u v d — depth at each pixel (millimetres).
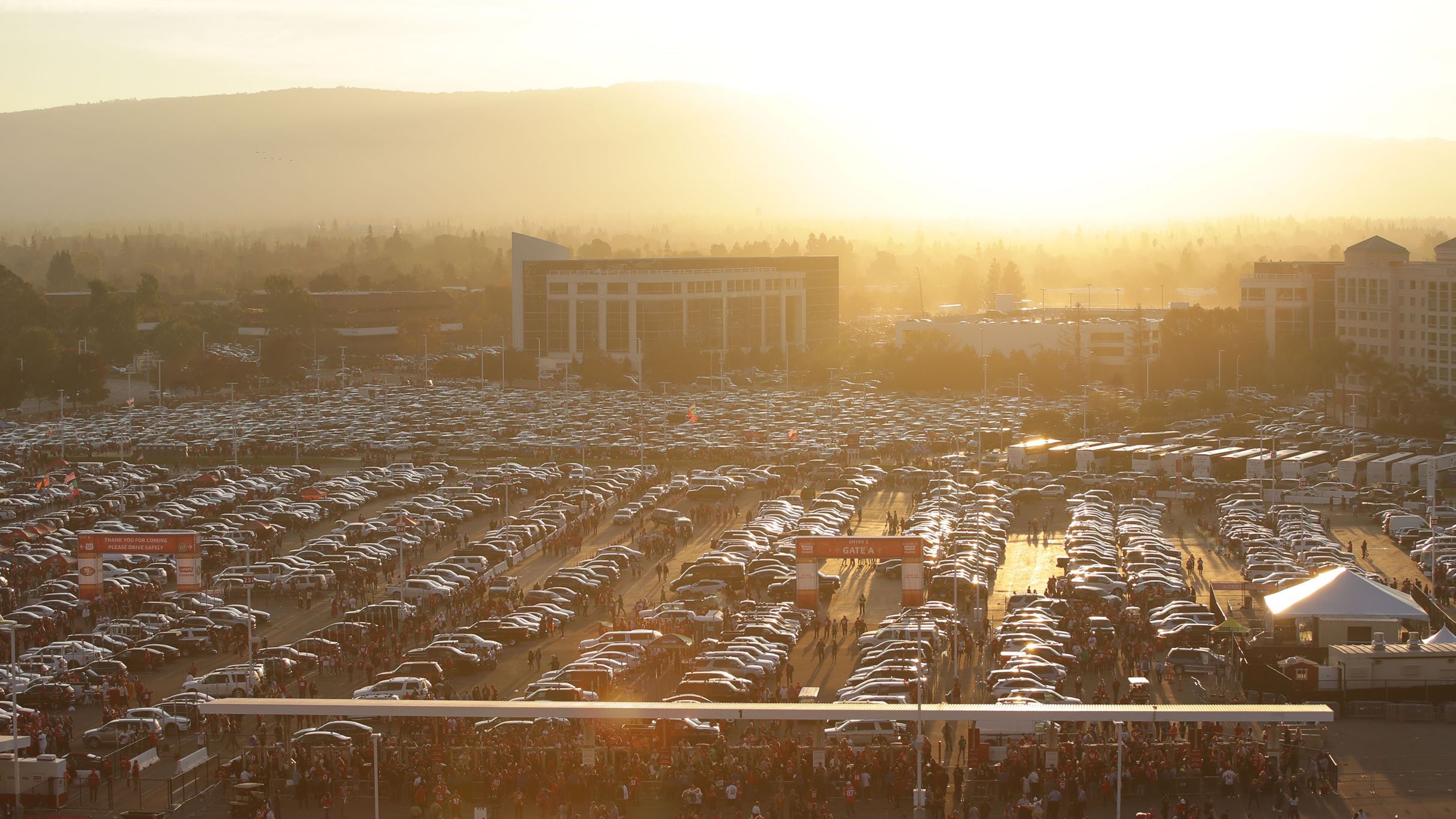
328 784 92438
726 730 105938
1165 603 141500
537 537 179250
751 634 128625
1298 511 189000
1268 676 108812
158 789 95500
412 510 194750
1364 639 113938
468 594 148125
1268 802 88875
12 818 90062
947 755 97125
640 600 149375
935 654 122125
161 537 127000
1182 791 91062
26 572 157500
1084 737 95250
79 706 117375
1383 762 95438
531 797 92000
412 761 93875
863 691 109562
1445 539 169250
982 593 145500
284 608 150500
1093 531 176500
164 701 110938
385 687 111625
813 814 85188
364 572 159625
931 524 179500
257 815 86688
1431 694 106062
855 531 182250
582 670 114938
